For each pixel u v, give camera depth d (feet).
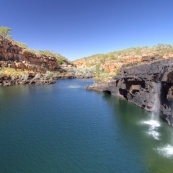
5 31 424.05
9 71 316.40
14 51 381.81
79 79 431.84
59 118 106.32
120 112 119.55
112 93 192.54
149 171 55.72
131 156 64.08
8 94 190.19
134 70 128.36
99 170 56.08
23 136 79.46
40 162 59.77
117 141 75.51
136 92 134.92
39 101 156.46
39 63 459.32
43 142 73.92
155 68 94.99
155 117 103.96
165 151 67.36
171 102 83.41
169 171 55.57
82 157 63.16
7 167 56.90
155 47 452.35
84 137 79.30
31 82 299.38
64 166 57.77
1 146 69.87
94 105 141.49
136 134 82.58
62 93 204.13
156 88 100.89
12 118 105.09
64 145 71.61
